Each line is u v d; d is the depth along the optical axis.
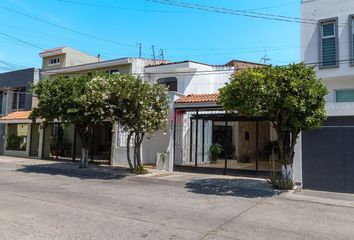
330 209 10.49
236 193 12.68
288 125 12.85
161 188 13.60
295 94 12.27
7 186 12.70
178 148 19.55
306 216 9.37
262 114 13.09
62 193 11.51
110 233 6.86
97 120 17.16
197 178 16.33
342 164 13.86
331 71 17.64
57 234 6.64
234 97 12.74
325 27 18.14
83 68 27.34
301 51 18.50
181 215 8.80
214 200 11.20
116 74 17.36
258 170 16.67
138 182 15.34
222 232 7.34
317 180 14.28
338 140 14.02
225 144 18.09
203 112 19.45
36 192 11.52
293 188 13.66
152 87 17.27
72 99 17.45
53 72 29.06
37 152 26.73
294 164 14.78
